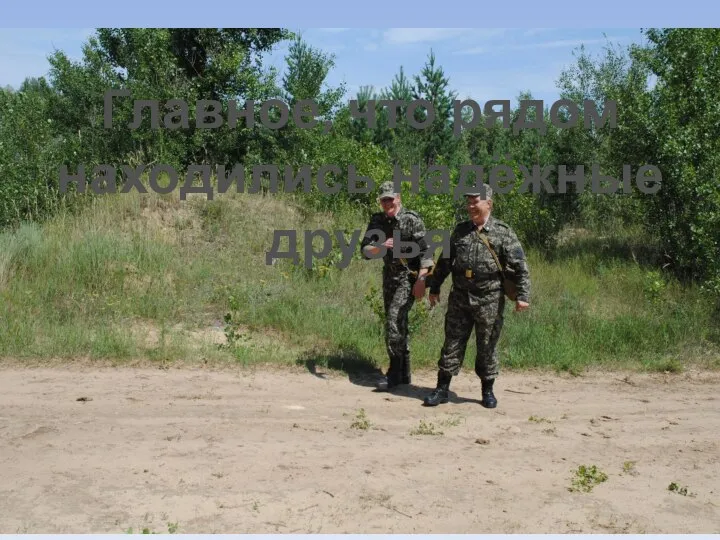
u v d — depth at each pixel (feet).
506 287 20.72
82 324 26.78
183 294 30.53
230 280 32.35
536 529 12.62
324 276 33.35
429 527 12.53
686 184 36.37
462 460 16.21
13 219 37.27
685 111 38.37
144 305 28.94
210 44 52.26
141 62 50.29
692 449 17.71
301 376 23.71
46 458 15.33
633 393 23.47
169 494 13.62
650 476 15.71
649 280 33.83
